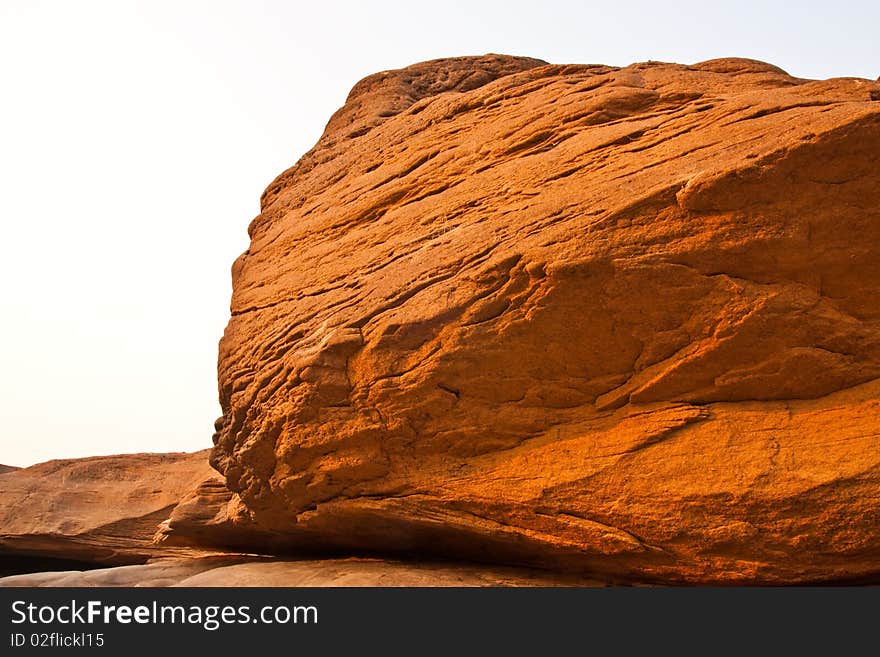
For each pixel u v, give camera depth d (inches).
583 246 398.0
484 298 418.6
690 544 370.0
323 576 433.1
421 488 427.5
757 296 381.4
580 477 392.8
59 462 1406.3
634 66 541.0
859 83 426.9
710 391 394.0
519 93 535.5
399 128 604.4
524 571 438.3
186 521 725.3
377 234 519.2
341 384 445.4
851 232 379.2
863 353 382.0
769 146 382.6
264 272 593.6
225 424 584.1
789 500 354.0
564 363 410.9
